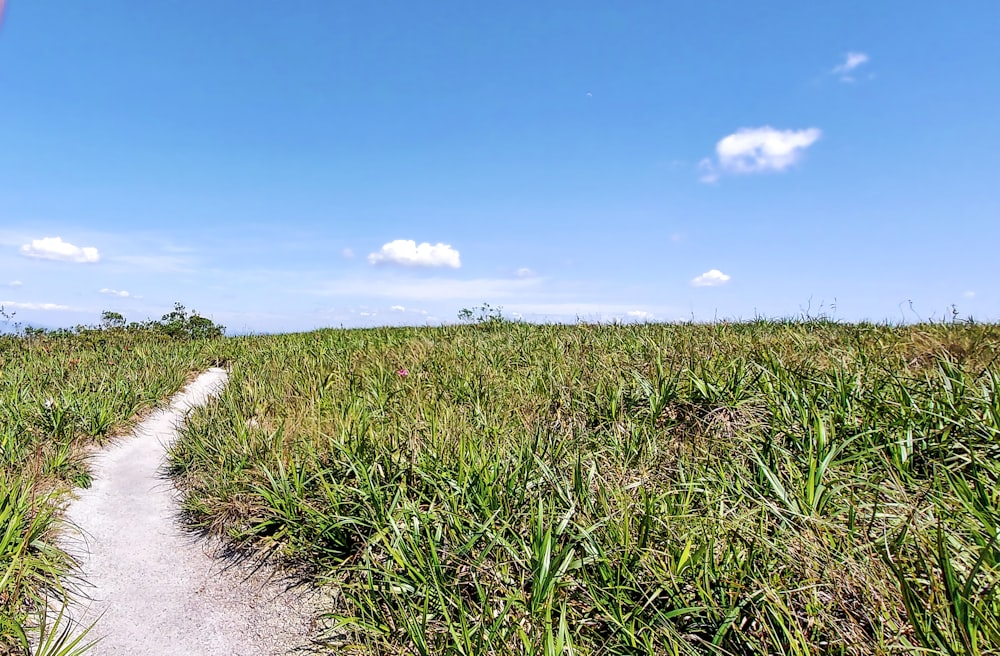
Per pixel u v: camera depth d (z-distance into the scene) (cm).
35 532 358
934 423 350
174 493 482
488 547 288
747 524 281
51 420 558
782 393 423
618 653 232
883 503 290
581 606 261
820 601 229
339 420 478
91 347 1255
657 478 361
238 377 803
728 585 242
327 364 793
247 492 421
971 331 593
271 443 477
